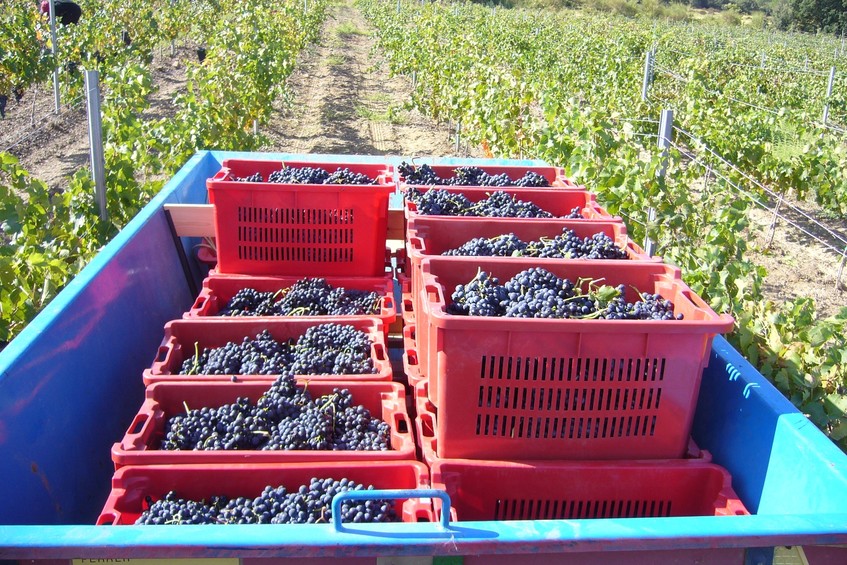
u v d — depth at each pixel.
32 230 5.77
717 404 3.09
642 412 2.70
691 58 22.48
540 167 5.16
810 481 2.38
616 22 47.28
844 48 42.94
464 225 3.76
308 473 2.65
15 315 4.65
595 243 3.62
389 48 23.97
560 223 3.81
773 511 2.58
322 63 25.28
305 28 25.64
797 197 12.27
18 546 1.80
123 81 10.28
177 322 3.55
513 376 2.62
